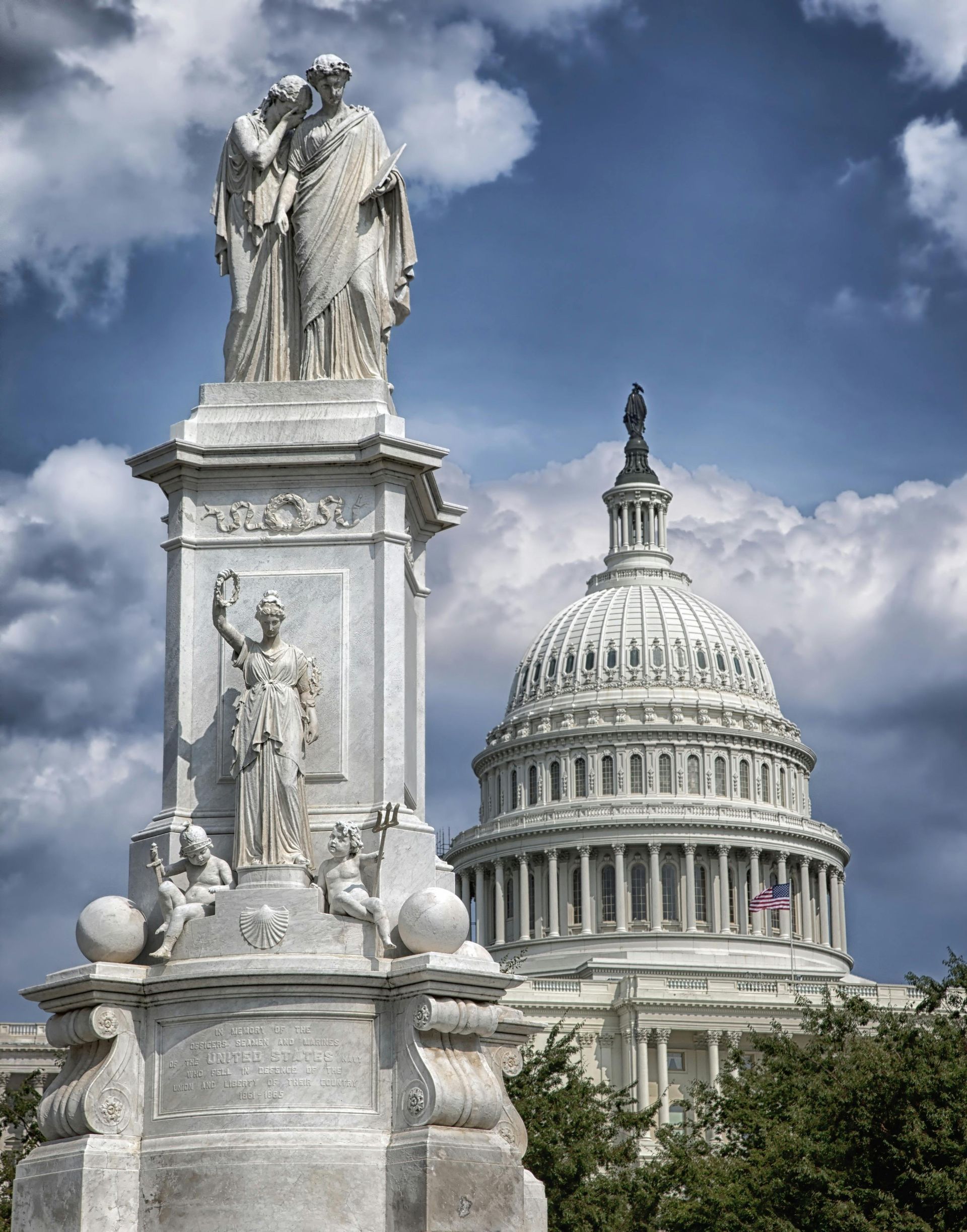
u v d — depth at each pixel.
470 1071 21.64
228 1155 21.12
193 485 24.69
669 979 168.62
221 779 23.98
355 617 24.17
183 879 23.16
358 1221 21.03
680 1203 65.75
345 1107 21.52
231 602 23.66
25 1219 21.81
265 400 24.98
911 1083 53.47
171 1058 21.89
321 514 24.50
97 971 22.00
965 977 61.78
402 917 22.16
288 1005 21.64
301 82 25.78
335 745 23.83
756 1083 76.69
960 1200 50.38
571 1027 167.62
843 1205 51.66
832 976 178.25
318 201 25.42
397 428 24.56
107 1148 21.55
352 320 25.33
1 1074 121.50
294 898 22.33
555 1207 67.25
